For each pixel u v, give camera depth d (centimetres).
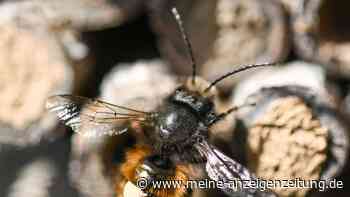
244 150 10
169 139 10
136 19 12
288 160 10
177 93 10
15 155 12
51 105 10
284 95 10
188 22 11
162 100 10
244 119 10
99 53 11
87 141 10
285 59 11
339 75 11
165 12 11
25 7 11
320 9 10
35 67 11
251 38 11
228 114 10
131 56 12
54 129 11
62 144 12
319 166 10
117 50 12
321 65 11
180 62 11
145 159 10
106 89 11
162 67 11
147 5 11
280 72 11
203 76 11
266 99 10
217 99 11
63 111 10
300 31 10
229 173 10
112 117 10
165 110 10
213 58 11
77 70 11
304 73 11
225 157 10
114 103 11
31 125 11
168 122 10
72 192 11
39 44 11
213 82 10
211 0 11
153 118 10
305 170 10
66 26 11
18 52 11
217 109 11
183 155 10
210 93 10
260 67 11
